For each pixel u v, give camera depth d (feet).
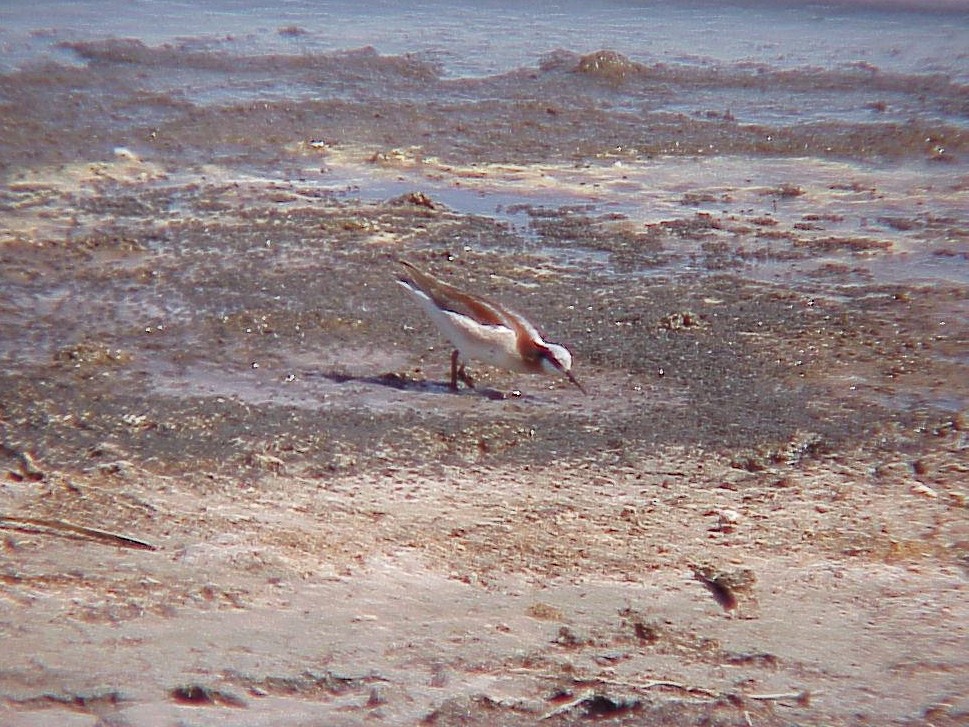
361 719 35.99
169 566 44.65
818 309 71.46
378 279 74.38
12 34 127.75
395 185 91.91
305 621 41.32
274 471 53.26
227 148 99.76
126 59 121.08
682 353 65.82
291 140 101.55
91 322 68.54
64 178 92.27
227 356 64.64
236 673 38.01
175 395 60.29
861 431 58.13
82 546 46.01
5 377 61.72
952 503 51.96
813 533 49.24
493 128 104.63
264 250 78.64
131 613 41.37
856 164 96.99
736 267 77.51
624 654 40.06
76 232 81.51
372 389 61.36
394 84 115.14
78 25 131.34
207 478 52.47
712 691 38.19
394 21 133.80
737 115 107.24
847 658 40.32
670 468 54.65
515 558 46.52
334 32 130.11
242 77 116.88
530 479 53.31
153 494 50.83
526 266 77.05
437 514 49.90
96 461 53.67
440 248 79.46
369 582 44.21
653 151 99.66
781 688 38.50
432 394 60.95
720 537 48.73
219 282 73.61
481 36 128.36
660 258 78.74
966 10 132.36
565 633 41.22
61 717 35.55
